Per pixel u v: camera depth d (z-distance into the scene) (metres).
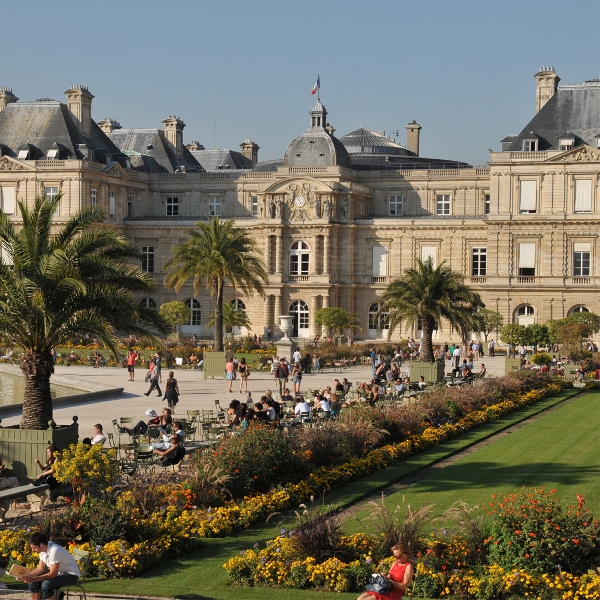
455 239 133.75
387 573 29.45
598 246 124.56
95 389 77.12
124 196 143.00
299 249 136.38
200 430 59.06
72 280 44.34
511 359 94.12
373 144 167.38
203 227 103.38
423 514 33.06
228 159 184.38
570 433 59.97
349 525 37.12
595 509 39.41
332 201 135.12
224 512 37.25
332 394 62.75
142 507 35.38
